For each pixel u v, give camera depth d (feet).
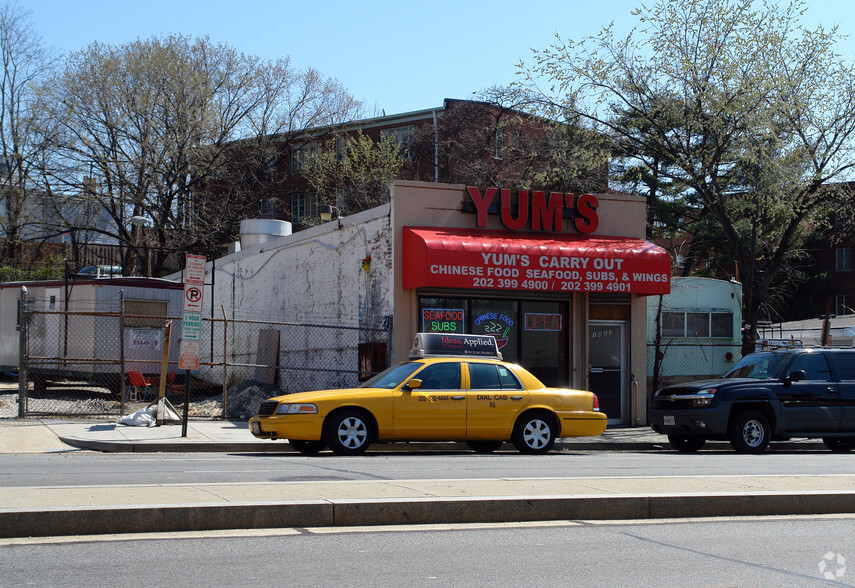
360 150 134.00
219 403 64.64
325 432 40.88
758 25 70.33
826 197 76.48
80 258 156.76
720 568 18.92
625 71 73.87
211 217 137.69
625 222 66.13
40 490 23.76
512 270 57.93
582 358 63.10
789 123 72.38
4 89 139.54
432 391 42.52
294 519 22.04
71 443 45.57
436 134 132.26
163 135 131.54
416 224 60.18
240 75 142.82
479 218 60.90
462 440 43.39
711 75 70.95
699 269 132.57
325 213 73.97
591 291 61.16
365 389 42.24
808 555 20.30
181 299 81.05
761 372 51.21
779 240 87.66
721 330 74.33
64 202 134.51
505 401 43.47
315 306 72.69
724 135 71.00
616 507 24.31
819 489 26.81
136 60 127.24
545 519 23.80
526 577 17.85
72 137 131.23
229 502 22.13
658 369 68.90
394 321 58.85
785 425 49.08
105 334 76.54
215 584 16.78
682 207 120.47
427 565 18.63
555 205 62.69
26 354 56.24
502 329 61.62
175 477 28.89
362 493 24.25
